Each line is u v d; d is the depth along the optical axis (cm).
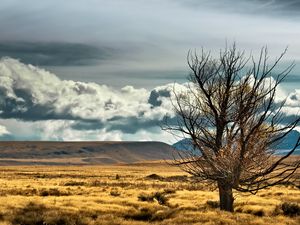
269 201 4231
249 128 2775
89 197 4309
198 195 4984
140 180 9962
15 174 13150
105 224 2847
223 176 2789
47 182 7944
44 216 2983
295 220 3002
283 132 2747
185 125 2858
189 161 2855
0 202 3547
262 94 2759
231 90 2880
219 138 2878
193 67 2914
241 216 2936
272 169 2753
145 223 2847
